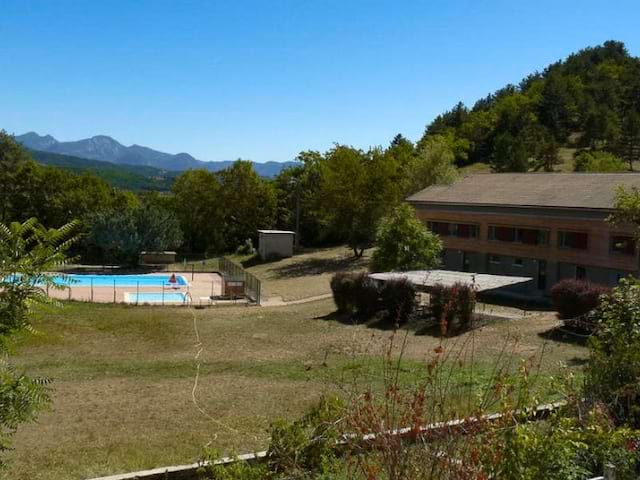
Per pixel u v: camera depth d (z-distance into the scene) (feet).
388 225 139.13
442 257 157.17
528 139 428.15
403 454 17.58
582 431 21.76
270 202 270.67
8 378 18.99
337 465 25.12
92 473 36.70
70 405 55.21
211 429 46.78
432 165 216.95
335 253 232.53
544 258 133.80
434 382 24.80
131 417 51.03
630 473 22.72
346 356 79.41
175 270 208.13
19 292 19.54
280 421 29.71
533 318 102.63
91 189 259.60
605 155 339.36
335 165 207.51
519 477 17.58
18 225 19.86
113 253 214.48
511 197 145.79
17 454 40.75
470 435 18.53
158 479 33.63
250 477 26.81
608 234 120.88
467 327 96.37
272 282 179.32
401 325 102.94
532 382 22.50
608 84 546.26
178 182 269.44
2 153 255.91
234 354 85.46
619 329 33.76
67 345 92.27
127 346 93.09
